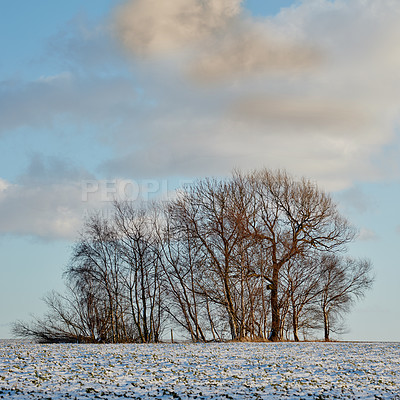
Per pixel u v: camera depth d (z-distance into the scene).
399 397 24.59
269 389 25.44
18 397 21.27
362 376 29.06
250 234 55.75
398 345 45.97
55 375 25.88
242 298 55.78
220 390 24.77
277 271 56.03
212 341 56.59
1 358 30.27
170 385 25.16
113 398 22.30
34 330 58.41
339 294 62.31
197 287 57.81
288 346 43.59
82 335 58.62
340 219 58.28
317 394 24.80
